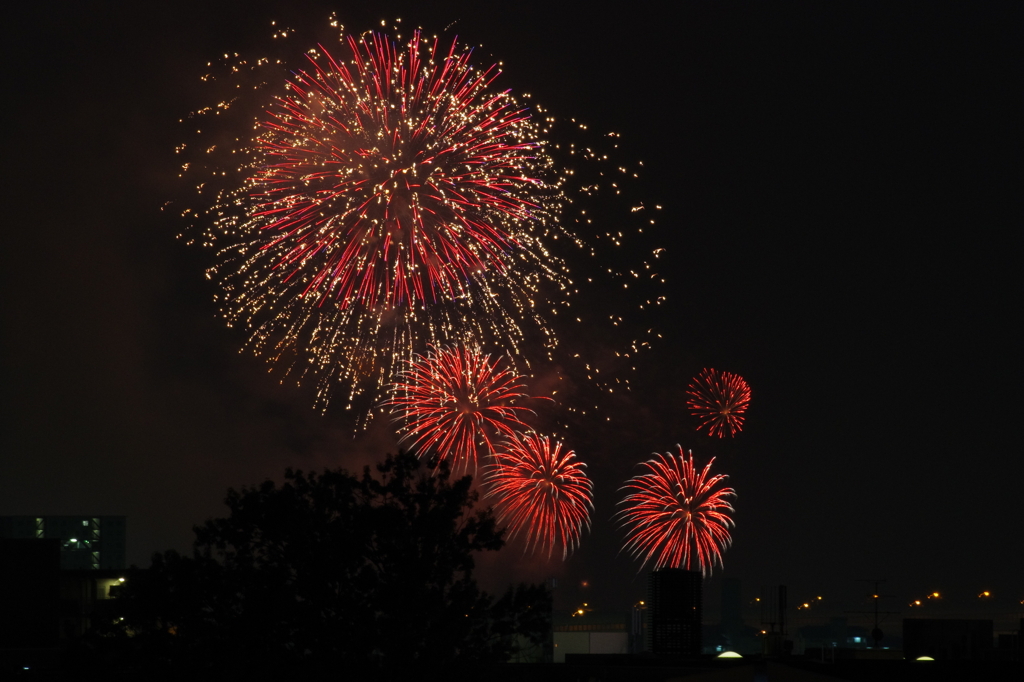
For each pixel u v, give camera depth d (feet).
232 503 96.32
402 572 90.68
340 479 96.58
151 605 92.07
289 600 89.92
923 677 86.79
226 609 92.27
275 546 94.43
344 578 92.43
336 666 88.48
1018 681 84.28
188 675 89.20
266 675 87.86
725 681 83.66
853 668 89.97
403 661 89.51
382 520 91.76
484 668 92.48
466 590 93.50
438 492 95.81
